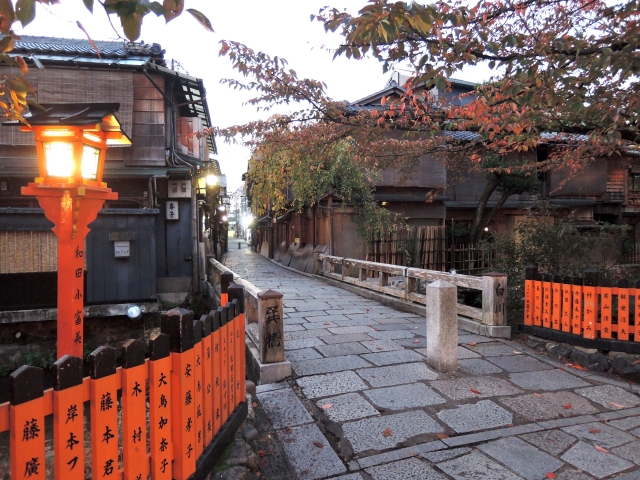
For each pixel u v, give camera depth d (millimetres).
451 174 17891
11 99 2674
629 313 5578
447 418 4086
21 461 1579
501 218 18625
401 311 9273
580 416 4172
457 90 18578
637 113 4664
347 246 15430
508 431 3850
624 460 3385
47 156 3736
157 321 8680
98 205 4016
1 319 7379
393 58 4340
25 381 1596
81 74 10016
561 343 6039
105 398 1930
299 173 14141
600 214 20875
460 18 3670
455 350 5352
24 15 1506
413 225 16625
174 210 11211
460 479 3133
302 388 4809
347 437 3752
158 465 2217
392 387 4809
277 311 5172
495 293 6977
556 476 3168
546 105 4750
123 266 8219
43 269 7652
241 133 7207
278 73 5945
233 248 46281
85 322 8320
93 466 1879
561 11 5215
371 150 7738
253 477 3053
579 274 7953
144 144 10570
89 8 1447
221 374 3061
